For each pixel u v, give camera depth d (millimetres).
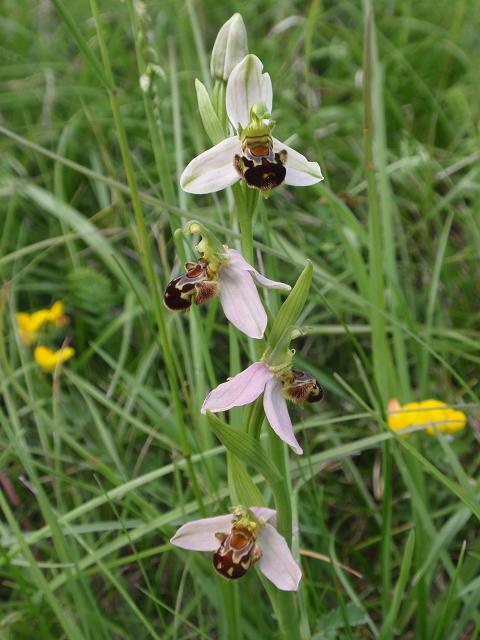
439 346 249
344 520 232
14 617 200
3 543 195
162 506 238
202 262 152
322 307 276
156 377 264
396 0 366
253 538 154
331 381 253
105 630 187
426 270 280
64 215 269
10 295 261
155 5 349
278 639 197
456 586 201
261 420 153
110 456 240
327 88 331
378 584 218
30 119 328
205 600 219
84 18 357
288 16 356
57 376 238
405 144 285
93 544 221
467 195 295
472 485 221
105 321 272
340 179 307
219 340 271
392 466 238
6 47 361
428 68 340
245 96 150
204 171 147
